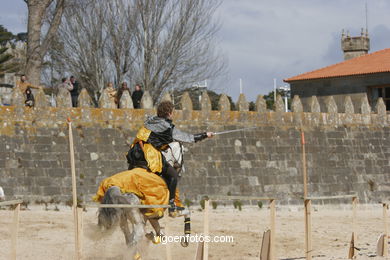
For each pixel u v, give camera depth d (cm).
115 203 1274
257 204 2981
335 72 5434
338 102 5391
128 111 2828
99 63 4697
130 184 1332
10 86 4922
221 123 3006
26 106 2638
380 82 5181
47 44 3688
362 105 3488
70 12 4541
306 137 3209
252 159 3025
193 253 1702
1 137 2548
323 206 3170
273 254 1341
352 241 1583
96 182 2678
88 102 2761
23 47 6284
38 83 3625
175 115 2917
